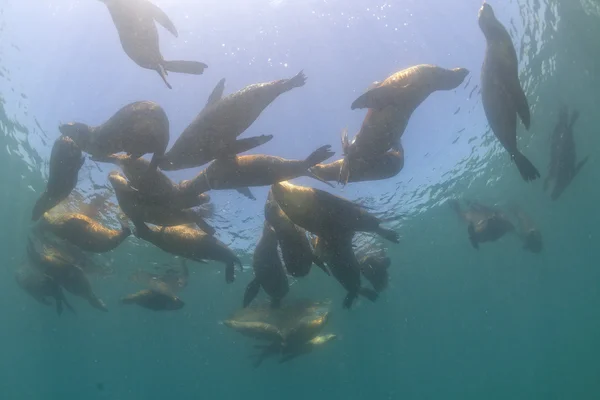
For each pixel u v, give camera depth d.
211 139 4.82
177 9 9.90
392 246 23.34
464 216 18.33
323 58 10.72
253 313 14.22
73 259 11.83
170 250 7.20
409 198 17.59
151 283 19.44
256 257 7.87
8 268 22.41
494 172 18.42
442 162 15.58
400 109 5.32
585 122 17.52
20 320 29.53
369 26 10.27
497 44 4.15
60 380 54.69
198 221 6.30
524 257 33.75
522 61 12.73
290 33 10.38
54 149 5.19
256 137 4.89
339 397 84.44
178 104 10.85
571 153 13.38
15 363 43.12
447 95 11.88
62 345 36.06
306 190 5.89
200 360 41.03
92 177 11.24
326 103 11.28
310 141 11.79
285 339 12.45
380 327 37.84
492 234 13.12
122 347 36.69
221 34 10.27
